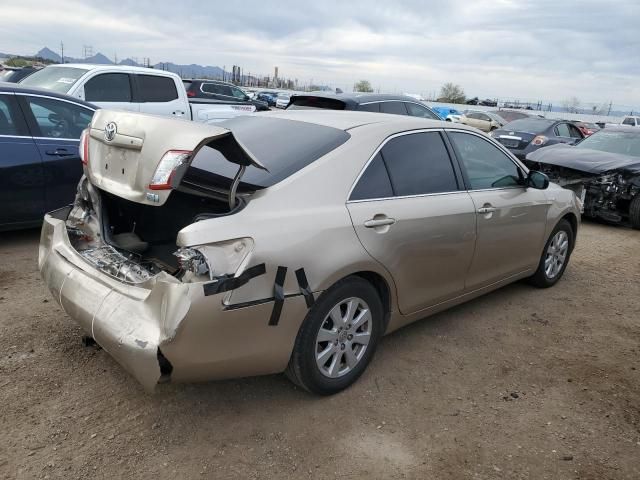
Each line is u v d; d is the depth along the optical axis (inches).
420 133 150.8
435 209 144.6
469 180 162.1
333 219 119.7
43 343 143.3
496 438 118.6
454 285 158.6
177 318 97.6
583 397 137.1
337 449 111.4
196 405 122.5
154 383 100.2
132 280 111.5
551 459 113.0
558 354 159.9
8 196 210.5
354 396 130.3
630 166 334.0
